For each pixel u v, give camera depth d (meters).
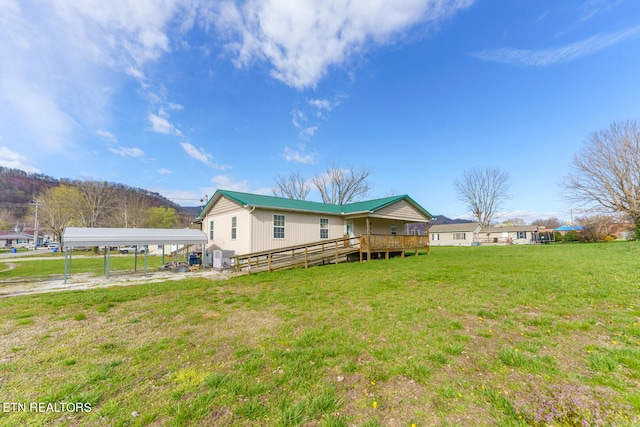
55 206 34.19
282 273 9.93
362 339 3.56
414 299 5.56
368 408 2.15
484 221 43.06
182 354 3.23
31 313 5.07
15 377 2.71
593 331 3.62
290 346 3.40
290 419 2.02
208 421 2.03
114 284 8.38
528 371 2.65
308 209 13.85
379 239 13.88
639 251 12.30
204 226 17.19
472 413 2.05
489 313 4.51
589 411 2.01
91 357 3.16
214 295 6.53
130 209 37.12
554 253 14.02
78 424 2.02
